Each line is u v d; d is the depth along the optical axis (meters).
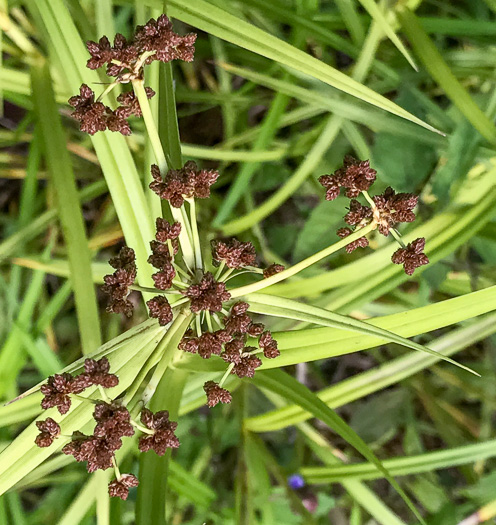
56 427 0.12
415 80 0.23
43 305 0.26
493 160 0.21
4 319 0.25
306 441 0.26
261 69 0.26
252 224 0.25
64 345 0.28
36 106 0.20
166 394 0.16
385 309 0.25
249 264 0.13
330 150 0.25
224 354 0.13
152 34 0.11
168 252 0.13
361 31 0.22
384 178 0.22
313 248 0.23
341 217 0.23
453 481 0.29
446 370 0.27
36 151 0.24
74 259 0.20
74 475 0.25
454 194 0.21
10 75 0.21
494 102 0.22
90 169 0.27
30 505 0.28
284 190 0.24
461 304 0.16
